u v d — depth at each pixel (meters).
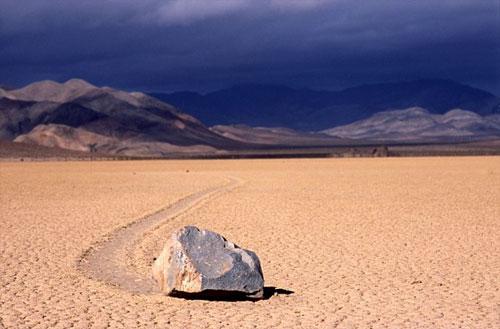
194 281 12.77
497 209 29.41
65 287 14.40
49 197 37.16
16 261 17.36
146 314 12.20
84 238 21.28
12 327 11.38
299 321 11.80
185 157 165.88
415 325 11.59
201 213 28.30
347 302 13.16
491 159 103.00
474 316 12.13
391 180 50.78
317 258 17.91
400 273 15.88
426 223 24.80
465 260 17.48
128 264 17.05
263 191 40.78
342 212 28.56
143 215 27.59
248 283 12.98
